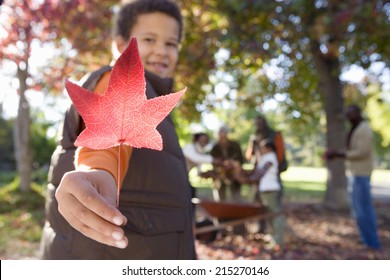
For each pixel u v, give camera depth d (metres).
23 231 5.98
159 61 1.47
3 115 26.41
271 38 6.88
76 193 0.61
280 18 6.79
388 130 30.55
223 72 8.61
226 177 5.64
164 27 1.47
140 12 1.46
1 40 7.23
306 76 9.69
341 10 6.39
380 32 6.48
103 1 7.23
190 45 7.06
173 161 1.28
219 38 6.39
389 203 11.23
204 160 5.28
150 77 1.31
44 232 1.35
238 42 6.63
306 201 10.98
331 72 8.54
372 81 10.29
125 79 0.58
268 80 9.81
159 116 0.60
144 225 1.20
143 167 1.20
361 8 5.95
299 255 4.86
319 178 26.88
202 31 7.14
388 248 5.49
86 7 7.16
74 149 1.16
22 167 9.16
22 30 7.15
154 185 1.22
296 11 6.88
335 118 8.57
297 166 58.16
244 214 5.39
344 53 7.39
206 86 8.73
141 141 0.60
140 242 1.20
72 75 8.09
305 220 7.45
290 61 9.22
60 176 1.19
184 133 12.48
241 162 6.93
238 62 7.50
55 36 7.37
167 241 1.24
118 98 0.59
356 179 5.43
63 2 6.99
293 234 6.13
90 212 0.61
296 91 10.06
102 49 7.34
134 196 1.19
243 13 6.84
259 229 5.79
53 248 1.25
